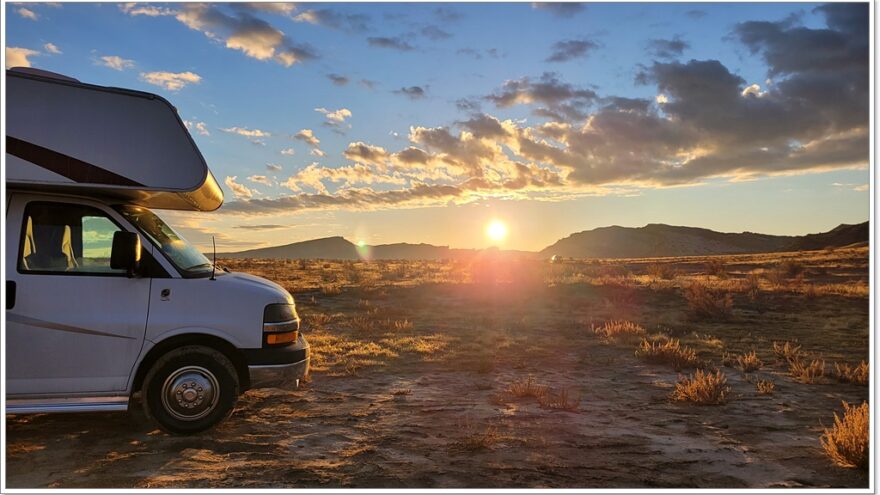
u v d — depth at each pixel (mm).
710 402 7871
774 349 12617
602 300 21391
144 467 5191
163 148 5953
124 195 6277
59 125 5703
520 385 8344
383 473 5094
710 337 14312
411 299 21406
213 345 6180
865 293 22469
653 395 8414
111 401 5734
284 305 6527
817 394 8555
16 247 5750
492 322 16203
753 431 6594
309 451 5695
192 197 6848
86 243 5973
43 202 5914
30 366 5668
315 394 8195
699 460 5559
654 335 14297
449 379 9367
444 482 4898
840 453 5500
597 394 8445
